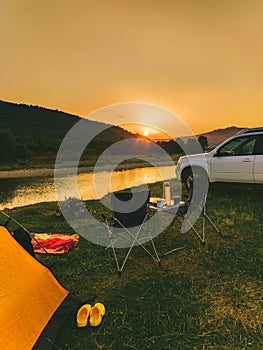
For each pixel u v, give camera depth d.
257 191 9.28
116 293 3.81
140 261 4.77
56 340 2.94
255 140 8.42
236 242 5.39
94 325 3.13
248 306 3.41
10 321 2.50
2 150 57.72
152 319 3.23
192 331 3.02
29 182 26.77
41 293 3.11
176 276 4.20
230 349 2.75
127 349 2.80
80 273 4.41
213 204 8.31
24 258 3.30
